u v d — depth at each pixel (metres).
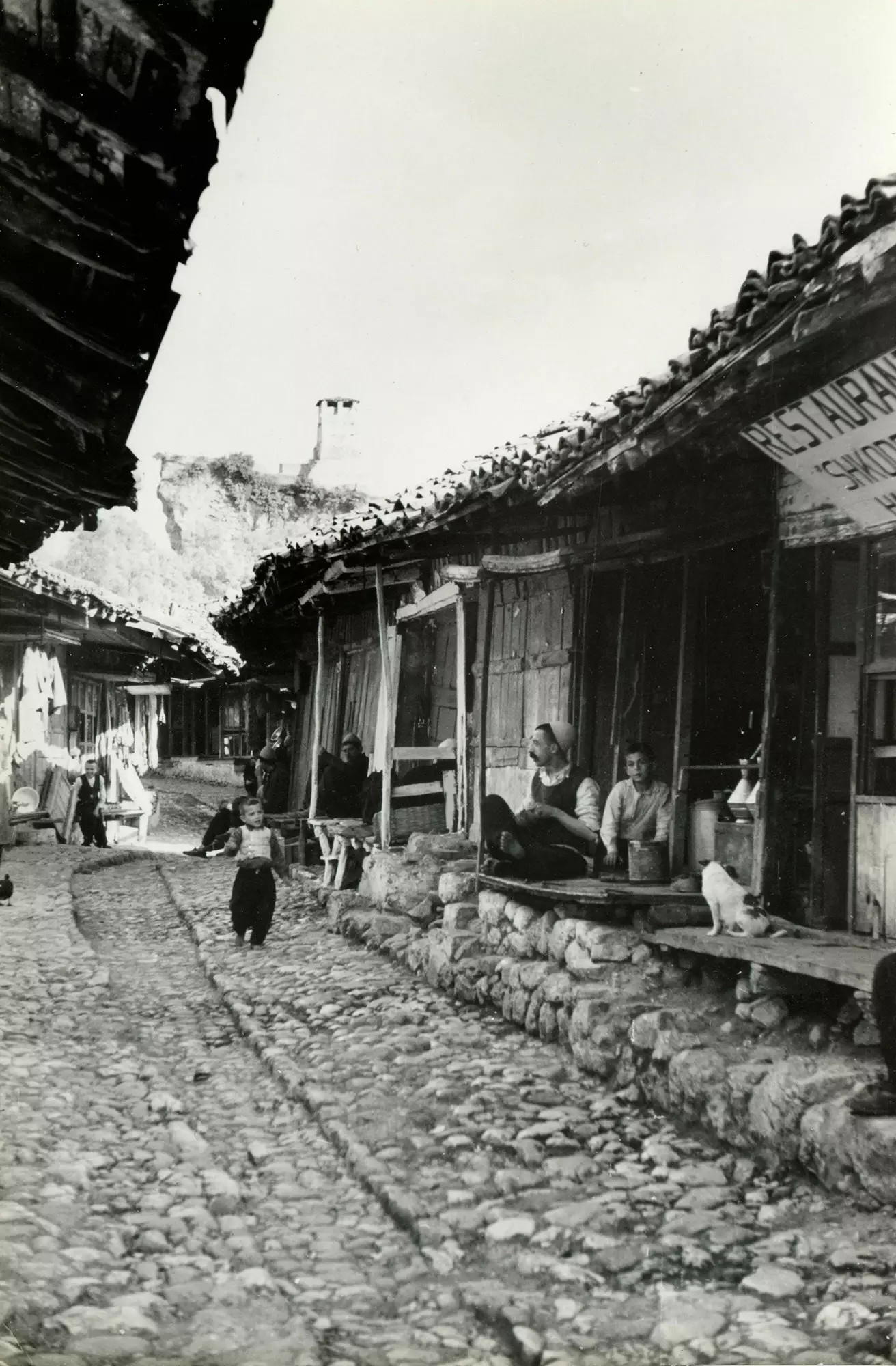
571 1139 5.44
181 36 3.19
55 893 13.92
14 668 18.70
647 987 6.69
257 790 20.52
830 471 5.55
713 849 7.38
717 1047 5.70
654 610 8.52
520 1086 6.27
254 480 19.67
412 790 11.96
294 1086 6.32
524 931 8.00
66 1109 5.87
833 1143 4.55
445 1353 3.63
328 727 16.50
